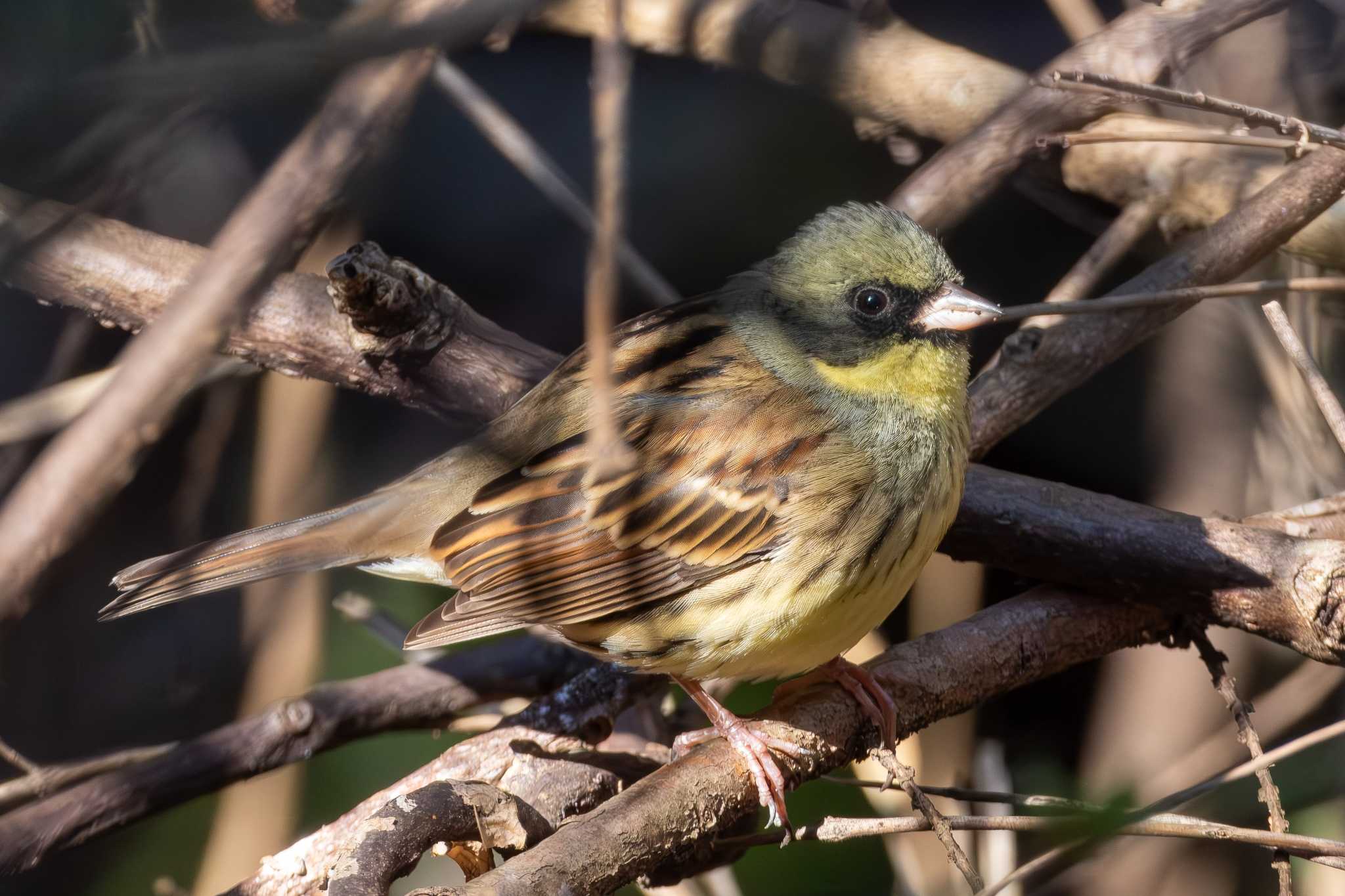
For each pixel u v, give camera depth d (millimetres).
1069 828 5344
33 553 3094
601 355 3521
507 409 8078
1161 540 7359
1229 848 9258
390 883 5668
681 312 7965
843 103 10211
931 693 7270
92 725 9961
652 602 7410
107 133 4078
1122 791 5750
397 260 7930
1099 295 10109
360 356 8062
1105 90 6398
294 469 9625
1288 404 8891
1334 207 8617
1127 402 10312
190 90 3430
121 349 9539
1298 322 8906
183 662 10273
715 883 8852
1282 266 9086
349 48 3514
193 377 3539
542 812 6953
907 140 10188
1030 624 7527
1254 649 9766
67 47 4645
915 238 7512
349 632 10555
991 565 7902
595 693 7477
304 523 7914
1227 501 9625
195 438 9734
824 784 9773
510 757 7160
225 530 10328
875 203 7793
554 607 7453
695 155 10523
